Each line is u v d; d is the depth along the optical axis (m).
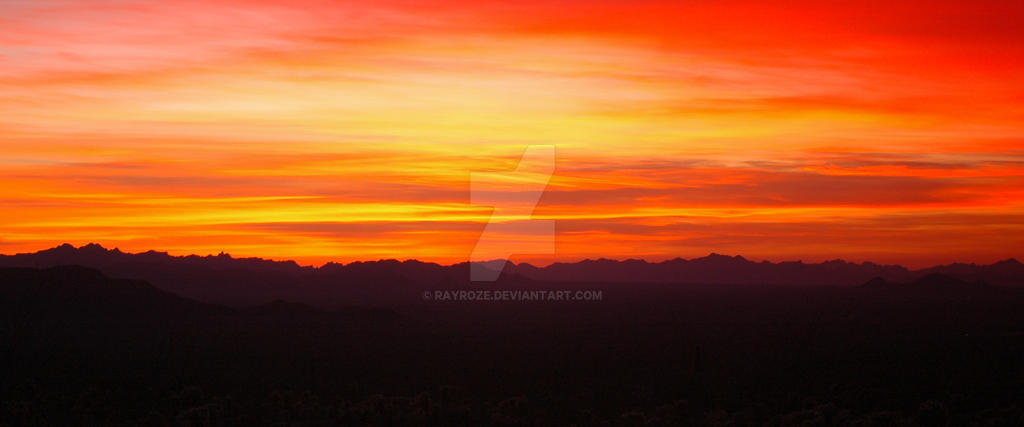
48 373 58.84
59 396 49.25
